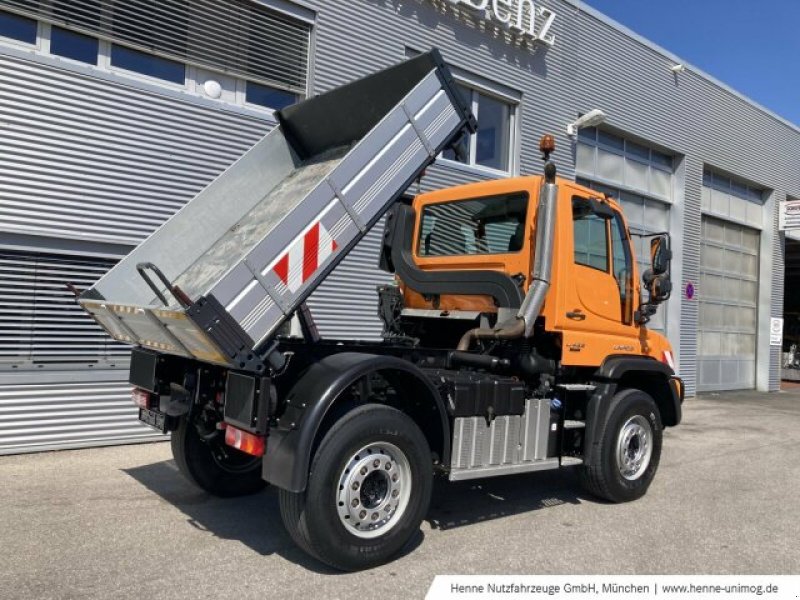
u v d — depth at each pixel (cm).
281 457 400
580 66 1267
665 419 673
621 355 613
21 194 682
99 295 490
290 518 410
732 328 1727
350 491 414
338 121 541
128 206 748
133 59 768
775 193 1809
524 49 1164
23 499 549
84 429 731
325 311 906
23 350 698
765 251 1814
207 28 812
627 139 1403
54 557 429
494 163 1154
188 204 526
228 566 422
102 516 513
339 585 398
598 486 583
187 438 549
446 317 593
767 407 1386
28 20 700
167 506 543
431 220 640
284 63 879
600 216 589
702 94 1551
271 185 563
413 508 439
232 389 422
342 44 923
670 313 1496
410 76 491
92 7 732
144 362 512
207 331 371
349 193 431
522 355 550
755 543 501
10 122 674
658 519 554
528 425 529
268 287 395
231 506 548
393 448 434
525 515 555
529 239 555
